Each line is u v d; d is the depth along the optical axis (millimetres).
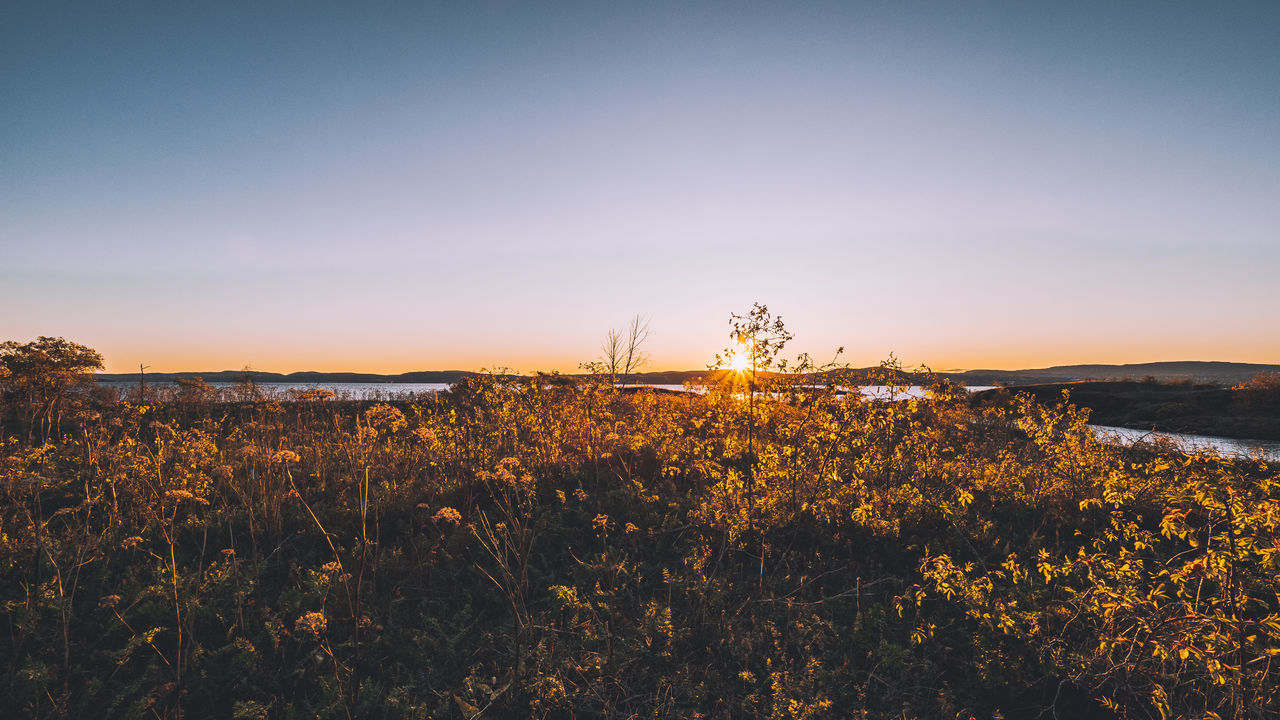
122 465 7500
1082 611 4805
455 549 6363
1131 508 7262
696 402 11734
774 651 4844
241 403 14039
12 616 4801
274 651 4672
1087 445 8125
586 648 4844
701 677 4578
